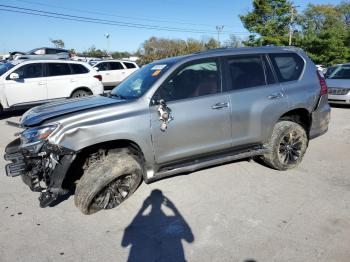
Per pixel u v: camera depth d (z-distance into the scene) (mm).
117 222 3525
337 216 3459
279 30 40500
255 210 3656
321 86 4855
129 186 3783
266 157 4625
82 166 3789
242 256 2891
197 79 4066
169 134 3830
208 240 3148
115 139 3557
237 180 4461
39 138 3379
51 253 3033
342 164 5004
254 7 40406
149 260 2906
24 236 3305
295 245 3000
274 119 4449
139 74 4523
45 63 9953
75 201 3539
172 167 4023
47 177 3494
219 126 4109
